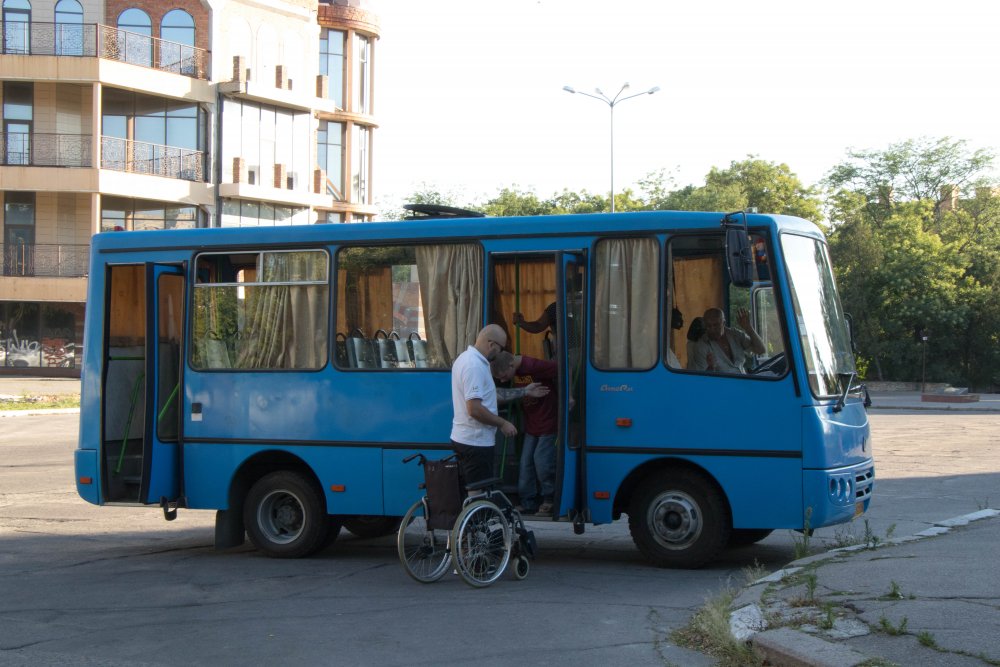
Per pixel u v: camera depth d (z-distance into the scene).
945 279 65.75
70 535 12.27
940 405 42.75
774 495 9.24
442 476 8.90
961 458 20.55
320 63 55.28
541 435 9.63
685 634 7.11
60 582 9.38
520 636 7.20
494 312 10.08
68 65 43.66
